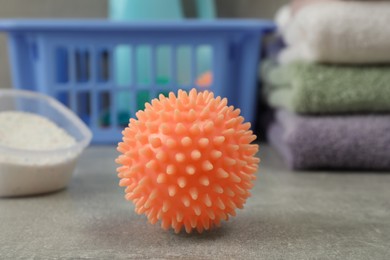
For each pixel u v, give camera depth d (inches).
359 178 16.2
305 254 10.3
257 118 24.7
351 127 16.7
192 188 10.5
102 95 25.0
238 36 22.0
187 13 23.5
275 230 11.5
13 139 15.0
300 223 11.9
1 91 16.5
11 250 10.4
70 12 25.6
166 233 11.3
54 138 15.5
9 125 15.6
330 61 17.3
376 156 16.7
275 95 20.5
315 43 16.8
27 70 21.6
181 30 20.5
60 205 13.2
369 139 16.6
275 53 22.7
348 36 16.6
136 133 11.0
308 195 14.2
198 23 20.1
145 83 21.7
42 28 20.0
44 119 16.4
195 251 10.4
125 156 11.0
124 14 22.9
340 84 17.0
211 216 10.7
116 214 12.5
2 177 13.4
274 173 16.7
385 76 17.0
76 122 15.8
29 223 11.9
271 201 13.6
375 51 16.8
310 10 17.5
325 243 10.8
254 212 12.7
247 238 11.0
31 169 13.6
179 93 11.1
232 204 11.0
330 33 16.6
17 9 25.3
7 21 19.9
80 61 24.5
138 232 11.4
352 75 17.1
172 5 23.0
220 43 20.9
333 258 10.1
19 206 13.1
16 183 13.6
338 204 13.3
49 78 20.6
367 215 12.5
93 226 11.7
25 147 14.7
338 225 11.8
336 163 17.0
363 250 10.5
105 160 18.4
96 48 20.7
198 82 22.3
